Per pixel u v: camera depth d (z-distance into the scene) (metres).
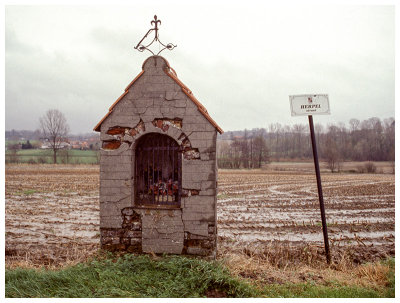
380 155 82.12
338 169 64.75
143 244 7.55
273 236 11.45
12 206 17.22
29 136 85.88
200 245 7.43
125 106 7.65
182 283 5.90
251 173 54.84
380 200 21.38
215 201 7.57
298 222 13.88
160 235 7.53
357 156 83.62
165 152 8.03
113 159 7.66
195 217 7.44
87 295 5.39
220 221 13.92
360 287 6.34
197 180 7.43
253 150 82.31
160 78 7.57
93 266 6.70
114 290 5.47
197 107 7.46
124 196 7.63
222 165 74.19
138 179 7.98
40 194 22.03
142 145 7.98
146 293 5.61
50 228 12.23
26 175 37.50
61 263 7.68
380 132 85.31
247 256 8.36
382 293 6.06
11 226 12.49
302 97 7.76
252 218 14.82
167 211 7.52
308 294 5.85
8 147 75.88
